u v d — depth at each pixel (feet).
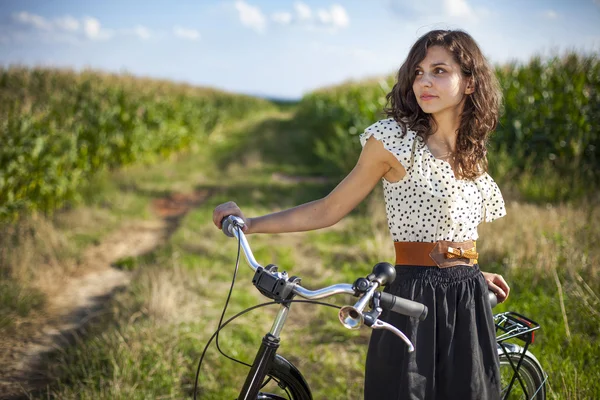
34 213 21.53
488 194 6.33
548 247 14.94
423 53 5.85
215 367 11.17
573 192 21.44
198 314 13.73
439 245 5.87
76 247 19.24
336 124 39.83
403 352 5.72
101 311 14.14
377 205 23.04
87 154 27.84
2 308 13.70
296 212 6.18
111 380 10.18
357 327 4.67
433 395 5.67
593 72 26.68
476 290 5.97
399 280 5.92
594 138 25.12
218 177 34.88
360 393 10.25
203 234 20.67
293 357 11.79
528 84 27.61
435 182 5.84
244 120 78.07
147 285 14.85
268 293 5.24
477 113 5.98
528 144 26.00
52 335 12.91
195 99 58.90
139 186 30.78
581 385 9.05
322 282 16.22
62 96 34.71
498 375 5.90
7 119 22.74
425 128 5.86
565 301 12.46
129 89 46.96
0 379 10.80
